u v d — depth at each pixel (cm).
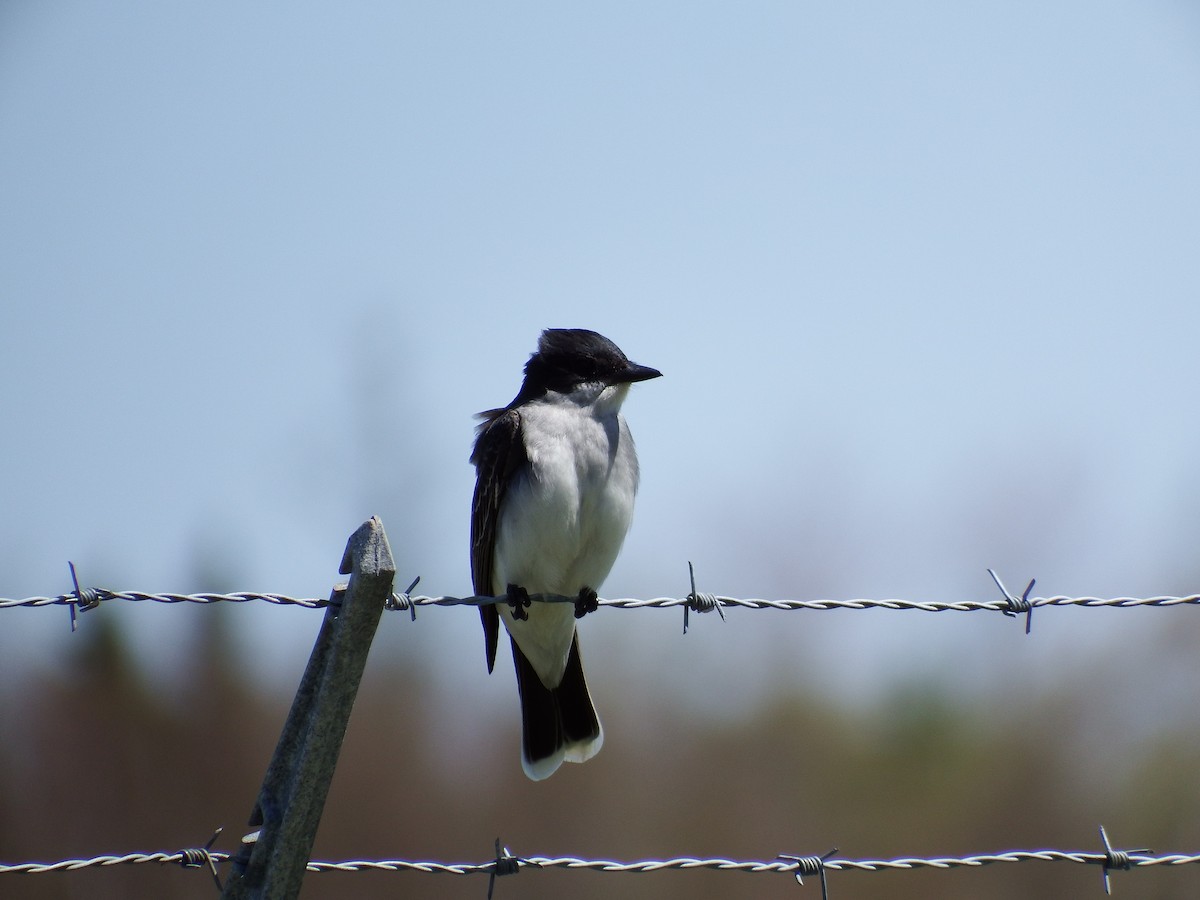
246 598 462
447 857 1534
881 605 528
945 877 1501
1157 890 1404
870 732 1631
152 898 1401
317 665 401
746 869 473
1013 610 532
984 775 1547
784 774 1603
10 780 1454
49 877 1398
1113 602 534
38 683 1525
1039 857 488
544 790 1579
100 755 1480
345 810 1575
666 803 1566
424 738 1625
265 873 409
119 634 1544
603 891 1529
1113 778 1501
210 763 1503
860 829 1553
